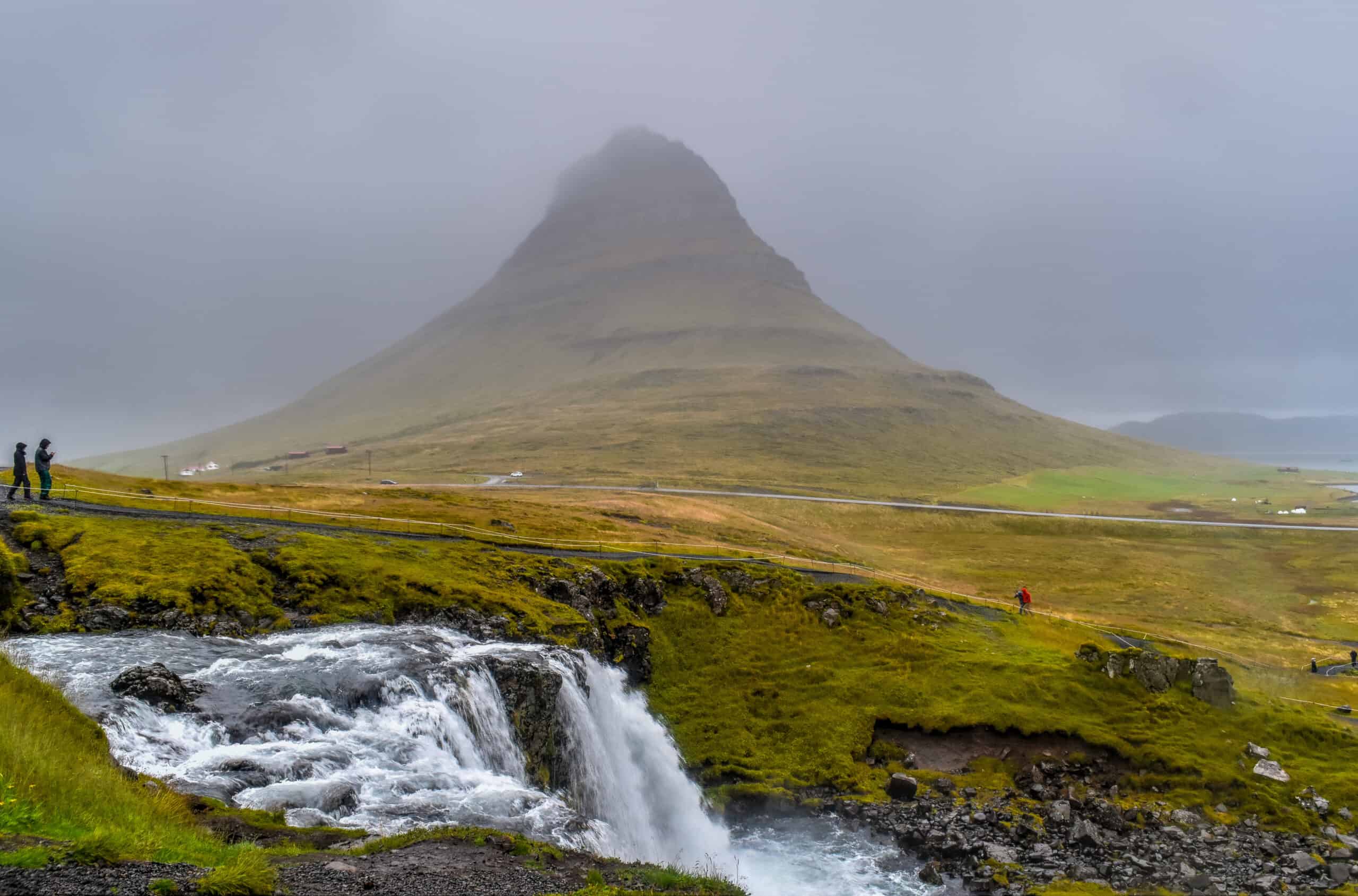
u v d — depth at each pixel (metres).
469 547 84.88
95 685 39.91
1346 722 78.81
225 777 34.47
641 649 79.25
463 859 27.25
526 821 36.47
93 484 90.62
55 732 27.22
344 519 91.81
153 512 77.31
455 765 42.62
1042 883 48.44
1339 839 53.69
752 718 73.06
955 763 66.06
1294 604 161.75
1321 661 113.31
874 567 156.00
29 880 18.14
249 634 55.78
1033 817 57.28
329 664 49.66
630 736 66.12
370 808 34.81
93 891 18.25
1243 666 98.69
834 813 60.28
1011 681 74.19
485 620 66.00
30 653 44.44
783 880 51.31
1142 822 56.28
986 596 119.00
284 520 86.00
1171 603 154.88
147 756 34.69
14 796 21.33
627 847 51.38
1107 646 91.44
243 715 40.91
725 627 86.94
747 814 61.62
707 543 131.62
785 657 82.44
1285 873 49.38
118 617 51.94
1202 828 55.59
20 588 52.25
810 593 92.81
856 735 69.00
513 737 52.91
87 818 22.30
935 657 80.06
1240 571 194.38
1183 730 66.75
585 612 77.50
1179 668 73.19
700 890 28.36
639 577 87.94
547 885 25.98
